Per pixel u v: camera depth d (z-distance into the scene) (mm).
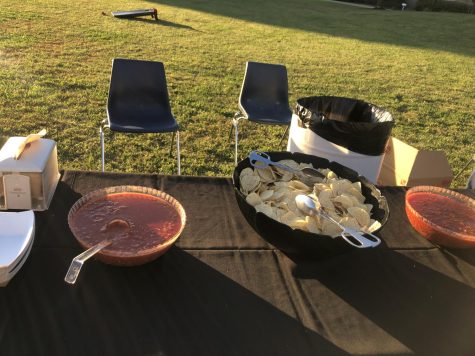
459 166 4012
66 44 6355
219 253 1229
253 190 1264
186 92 5000
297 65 7207
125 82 2887
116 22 8594
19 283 1033
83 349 892
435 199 1473
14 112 3787
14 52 5559
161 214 1170
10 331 910
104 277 1085
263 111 3354
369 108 2168
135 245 1042
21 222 1106
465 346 1019
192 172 3268
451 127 5125
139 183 1532
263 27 10625
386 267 1263
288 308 1067
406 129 4879
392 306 1118
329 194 1212
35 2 9469
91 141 3490
